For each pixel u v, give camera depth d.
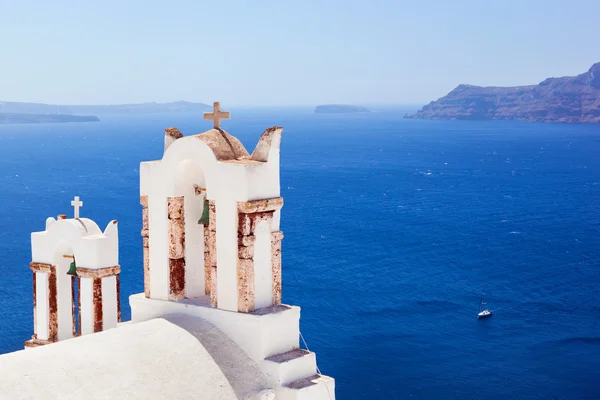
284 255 132.75
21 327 78.19
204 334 18.58
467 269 124.88
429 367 77.19
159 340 17.75
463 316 96.94
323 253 134.62
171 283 20.00
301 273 118.31
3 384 14.93
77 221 22.95
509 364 78.88
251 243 18.70
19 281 101.62
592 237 155.88
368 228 163.38
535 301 105.25
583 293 109.94
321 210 191.50
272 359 18.47
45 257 23.52
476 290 110.69
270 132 19.02
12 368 15.40
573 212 190.25
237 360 18.34
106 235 22.62
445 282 115.12
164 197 19.91
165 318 19.44
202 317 19.27
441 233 158.38
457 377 74.88
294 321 19.19
